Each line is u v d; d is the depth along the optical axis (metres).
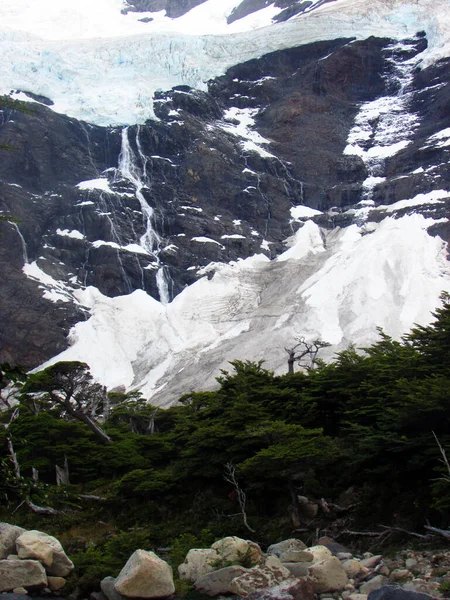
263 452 28.86
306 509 29.97
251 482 31.81
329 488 31.27
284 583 19.36
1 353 114.38
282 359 97.56
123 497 36.88
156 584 20.56
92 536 33.12
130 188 143.25
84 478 44.12
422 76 165.12
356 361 40.28
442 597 18.16
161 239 137.75
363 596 19.02
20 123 146.00
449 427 27.33
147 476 36.66
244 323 114.12
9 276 123.88
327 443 30.36
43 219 135.00
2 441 43.69
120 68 175.12
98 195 138.38
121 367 112.88
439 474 26.41
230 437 34.03
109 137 152.88
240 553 22.03
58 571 22.77
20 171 140.88
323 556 21.31
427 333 37.50
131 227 137.12
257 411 35.06
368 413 32.97
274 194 149.62
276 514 30.86
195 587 21.09
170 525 33.31
